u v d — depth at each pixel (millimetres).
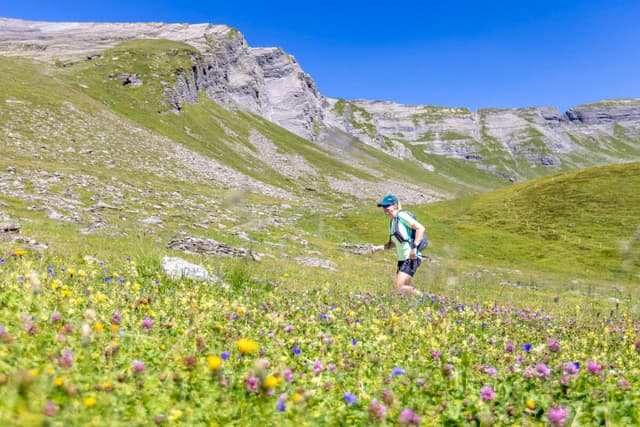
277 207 54719
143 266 11906
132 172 53125
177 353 4621
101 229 25062
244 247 27594
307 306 8953
